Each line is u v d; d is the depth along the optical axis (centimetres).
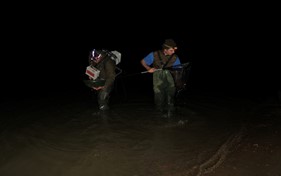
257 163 451
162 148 506
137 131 568
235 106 678
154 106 684
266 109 654
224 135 544
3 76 959
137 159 476
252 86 814
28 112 670
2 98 766
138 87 836
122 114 645
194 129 571
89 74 611
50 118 636
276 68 966
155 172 441
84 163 468
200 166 451
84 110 672
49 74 981
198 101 712
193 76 930
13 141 539
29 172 449
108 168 454
